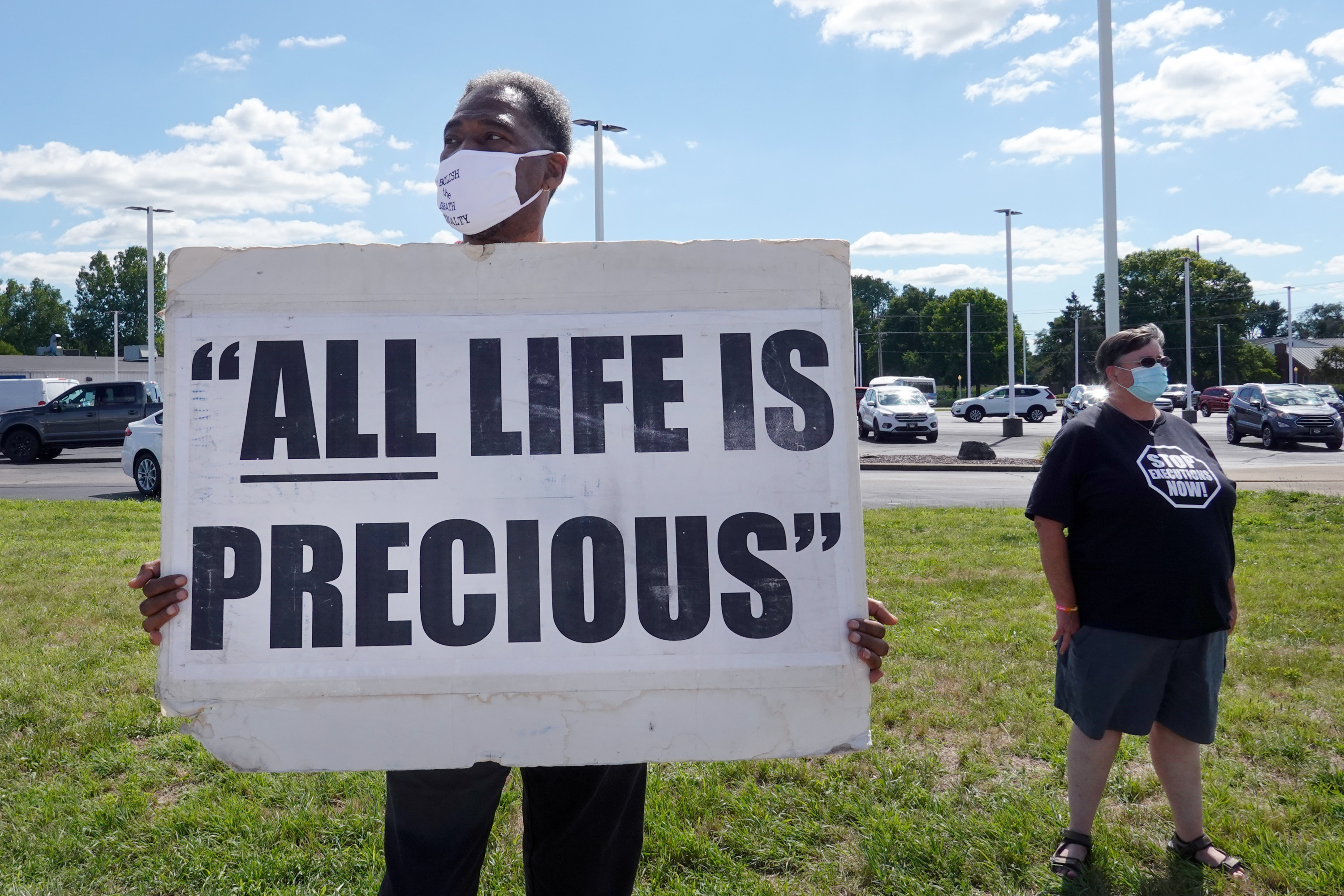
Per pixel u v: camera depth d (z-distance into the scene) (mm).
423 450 1743
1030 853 3264
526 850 2066
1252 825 3430
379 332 1760
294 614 1716
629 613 1730
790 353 1781
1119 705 3121
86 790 3648
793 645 1738
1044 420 45562
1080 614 3195
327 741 1703
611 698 1721
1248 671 5195
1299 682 5016
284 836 3320
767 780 3820
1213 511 3082
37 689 4707
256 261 1761
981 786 3768
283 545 1724
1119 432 3168
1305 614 6445
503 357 1763
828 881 3096
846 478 1766
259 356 1749
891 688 4859
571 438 1754
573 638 1723
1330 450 23828
